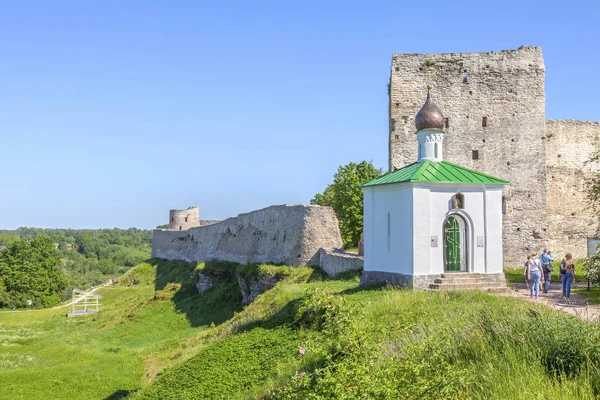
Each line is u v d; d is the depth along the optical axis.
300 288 26.25
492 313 12.12
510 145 37.47
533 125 37.44
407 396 7.80
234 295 38.62
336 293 21.38
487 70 37.97
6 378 23.94
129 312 42.78
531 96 37.62
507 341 9.88
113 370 24.66
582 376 8.51
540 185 37.09
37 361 28.92
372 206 23.36
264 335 19.55
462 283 20.55
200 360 19.44
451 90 38.00
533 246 36.75
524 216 36.97
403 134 37.94
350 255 31.09
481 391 8.43
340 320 12.53
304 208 35.31
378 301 17.61
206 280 43.66
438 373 8.18
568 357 9.18
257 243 41.19
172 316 39.25
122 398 20.52
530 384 8.41
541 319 10.45
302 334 17.77
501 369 9.08
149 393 18.16
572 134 44.44
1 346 34.25
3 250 74.94
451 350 10.14
